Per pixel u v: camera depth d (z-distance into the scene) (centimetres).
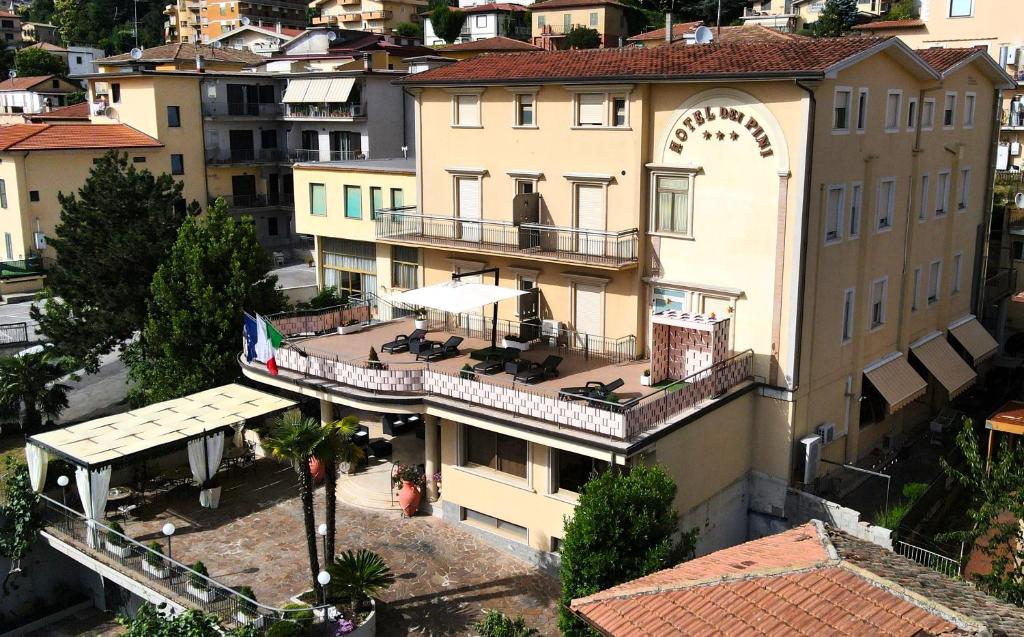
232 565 2850
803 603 1708
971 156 4041
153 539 3006
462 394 2927
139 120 6706
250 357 3506
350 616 2520
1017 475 2270
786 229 2919
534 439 2733
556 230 3322
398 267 4194
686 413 2764
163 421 3155
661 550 2228
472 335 3706
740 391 2973
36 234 6184
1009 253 4662
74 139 6325
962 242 4119
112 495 3312
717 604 1748
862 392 3494
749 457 3116
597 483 2339
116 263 3984
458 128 3638
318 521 3131
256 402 3322
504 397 2816
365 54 6969
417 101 3753
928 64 3397
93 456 2873
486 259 3638
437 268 3828
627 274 3272
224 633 2389
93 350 4141
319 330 3844
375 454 3453
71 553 2894
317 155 6988
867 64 3080
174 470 3450
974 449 2358
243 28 10612
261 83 7125
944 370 3816
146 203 4153
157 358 3875
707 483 2914
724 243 3066
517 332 3603
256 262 3869
